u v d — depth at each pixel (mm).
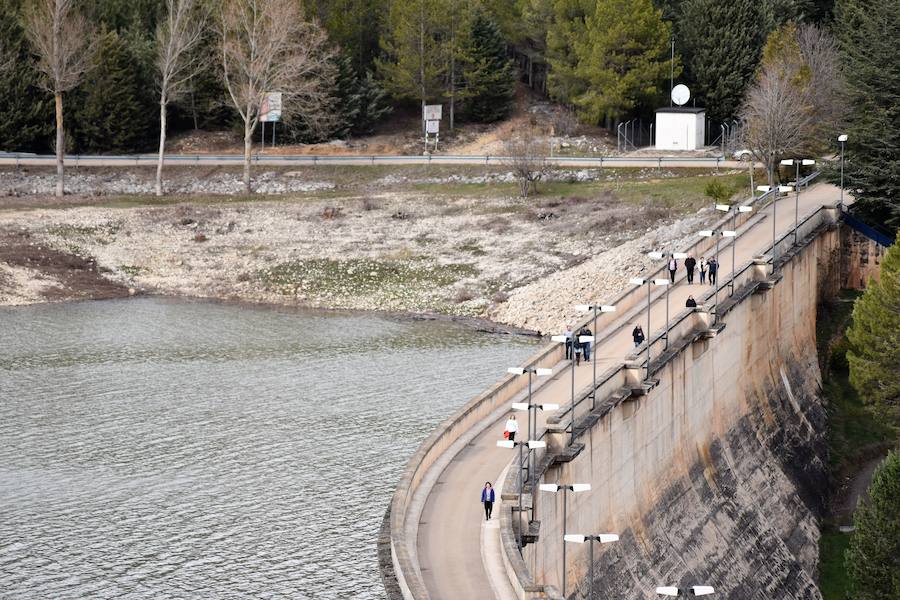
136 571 115000
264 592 111500
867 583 121062
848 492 157125
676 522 132500
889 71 182125
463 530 101062
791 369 168000
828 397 171750
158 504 127812
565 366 134500
